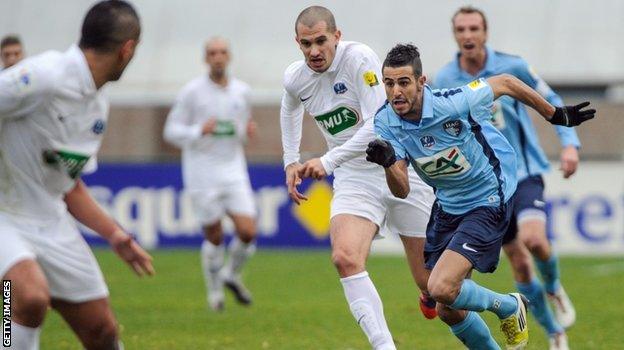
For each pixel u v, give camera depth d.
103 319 21.20
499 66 30.98
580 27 79.31
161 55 83.62
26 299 19.47
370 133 24.30
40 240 20.44
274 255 60.66
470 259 22.86
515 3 81.31
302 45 24.95
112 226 21.59
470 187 23.42
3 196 20.47
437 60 79.06
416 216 26.28
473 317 24.30
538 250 29.47
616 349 30.08
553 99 30.98
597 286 46.03
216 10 85.38
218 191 43.41
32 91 19.47
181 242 63.78
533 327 34.72
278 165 63.03
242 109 45.25
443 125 22.55
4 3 87.75
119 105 77.12
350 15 82.69
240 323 36.66
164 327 35.81
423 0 82.44
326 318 37.66
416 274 26.97
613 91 78.06
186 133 44.38
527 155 30.70
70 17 86.50
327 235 62.53
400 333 33.72
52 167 20.50
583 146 67.94
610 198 58.72
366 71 24.89
